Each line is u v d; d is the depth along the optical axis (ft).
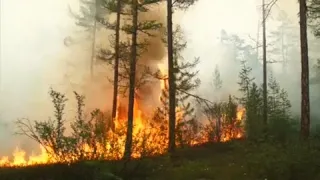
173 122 63.41
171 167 46.80
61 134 39.24
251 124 63.82
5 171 39.63
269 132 59.62
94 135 39.17
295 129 65.31
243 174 41.57
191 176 42.65
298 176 37.68
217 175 42.42
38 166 40.50
